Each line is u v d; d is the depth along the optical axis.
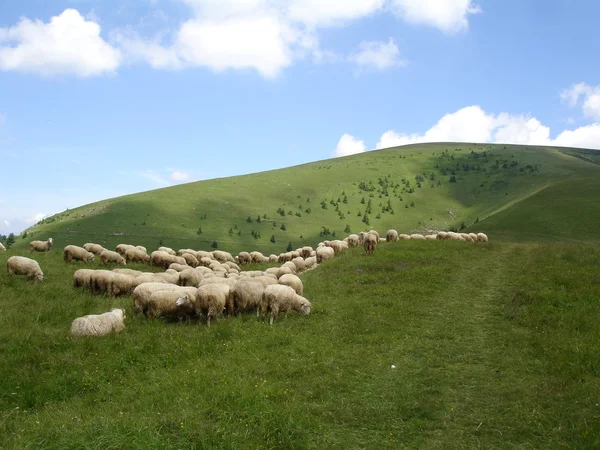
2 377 10.27
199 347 12.84
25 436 7.38
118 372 11.12
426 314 17.55
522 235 78.19
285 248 177.00
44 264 25.30
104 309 16.42
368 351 13.18
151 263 30.64
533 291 19.36
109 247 160.12
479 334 14.92
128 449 6.85
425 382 10.90
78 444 6.84
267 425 8.09
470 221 199.50
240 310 16.77
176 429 7.66
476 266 28.03
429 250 33.66
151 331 14.01
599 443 7.45
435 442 8.07
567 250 30.95
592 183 116.31
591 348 12.16
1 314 14.54
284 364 11.77
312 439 7.96
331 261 30.36
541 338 13.66
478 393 10.23
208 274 22.19
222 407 8.66
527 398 9.75
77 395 10.01
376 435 8.32
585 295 18.06
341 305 18.92
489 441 8.11
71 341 12.55
